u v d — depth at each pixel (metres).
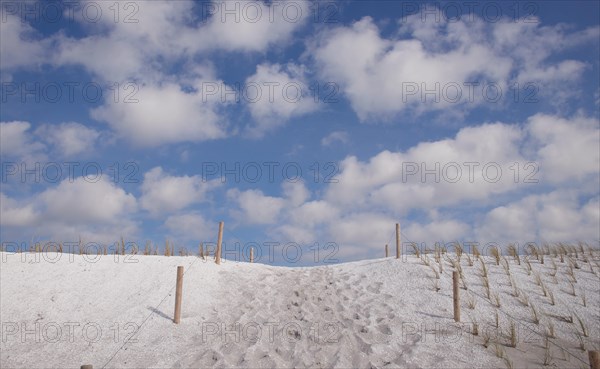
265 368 9.74
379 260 16.94
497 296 12.52
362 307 12.87
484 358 9.85
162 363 10.05
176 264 15.26
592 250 15.13
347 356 10.18
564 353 9.99
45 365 9.81
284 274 16.61
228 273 15.74
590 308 11.71
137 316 12.07
